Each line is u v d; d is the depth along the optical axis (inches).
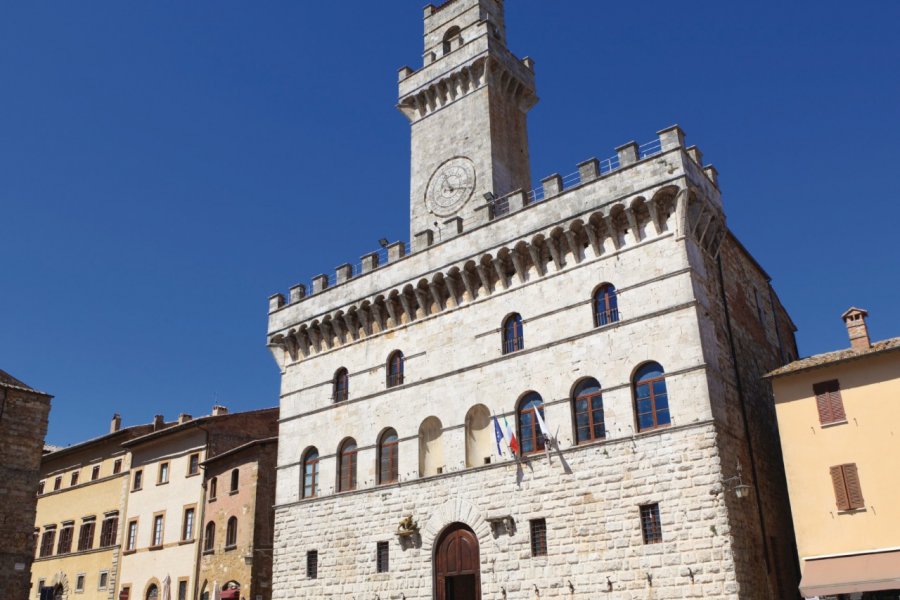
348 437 2154.3
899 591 1460.4
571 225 1828.2
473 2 2527.1
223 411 3275.1
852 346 1658.5
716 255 1834.4
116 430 3528.5
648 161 1754.4
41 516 3553.2
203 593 2591.0
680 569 1509.6
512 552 1733.5
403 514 1948.8
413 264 2117.4
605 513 1628.9
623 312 1727.4
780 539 1707.7
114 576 3009.4
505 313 1918.1
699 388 1585.9
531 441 1795.0
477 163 2293.3
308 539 2139.5
